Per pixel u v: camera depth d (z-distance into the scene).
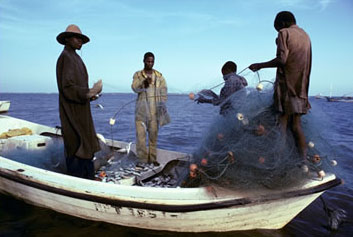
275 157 2.93
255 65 2.99
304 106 2.90
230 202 2.81
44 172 3.40
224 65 3.62
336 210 3.79
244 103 3.12
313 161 3.13
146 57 4.16
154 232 3.15
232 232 3.13
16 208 3.70
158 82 4.27
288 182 2.94
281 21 2.95
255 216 3.04
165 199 2.85
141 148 4.36
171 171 4.11
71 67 3.08
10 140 4.65
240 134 3.04
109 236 3.10
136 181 3.79
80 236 3.09
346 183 4.73
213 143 3.20
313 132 3.31
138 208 2.88
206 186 3.02
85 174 3.52
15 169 3.50
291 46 2.75
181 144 6.82
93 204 3.07
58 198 3.26
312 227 3.46
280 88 2.92
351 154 6.28
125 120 9.58
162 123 4.23
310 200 3.14
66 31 3.14
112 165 4.32
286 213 3.14
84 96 3.12
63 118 3.23
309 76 2.94
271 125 3.01
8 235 3.10
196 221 2.97
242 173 2.92
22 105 28.86
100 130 9.23
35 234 3.12
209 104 3.52
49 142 4.83
